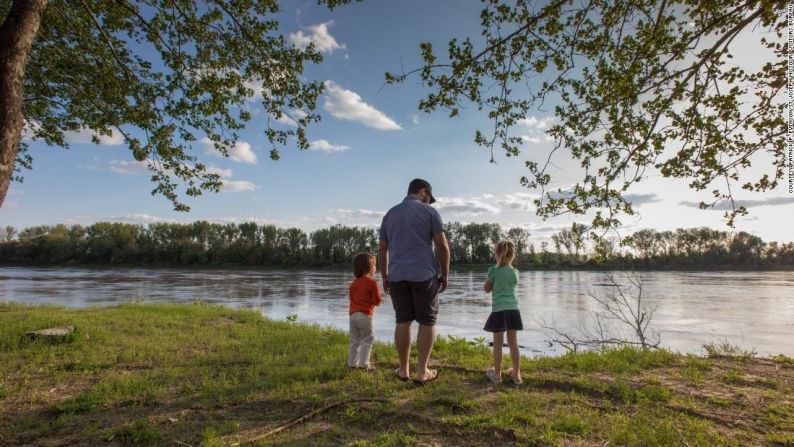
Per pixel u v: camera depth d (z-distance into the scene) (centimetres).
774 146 405
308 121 786
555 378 477
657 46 395
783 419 361
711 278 5288
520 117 457
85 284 4003
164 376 510
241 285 4091
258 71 730
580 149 463
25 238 10231
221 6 687
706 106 422
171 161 891
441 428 346
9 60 329
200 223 9781
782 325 1719
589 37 431
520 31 419
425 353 417
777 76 390
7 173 324
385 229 423
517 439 325
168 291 3309
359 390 438
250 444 320
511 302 469
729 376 490
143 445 323
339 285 4172
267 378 496
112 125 863
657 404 399
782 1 334
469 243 9106
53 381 492
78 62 784
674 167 434
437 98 446
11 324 843
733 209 421
